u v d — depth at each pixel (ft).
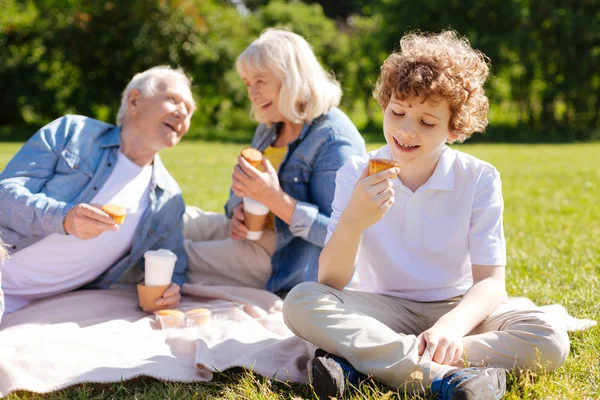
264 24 75.31
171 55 62.34
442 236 8.42
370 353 7.11
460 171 8.43
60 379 7.41
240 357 8.16
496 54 66.03
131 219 10.69
